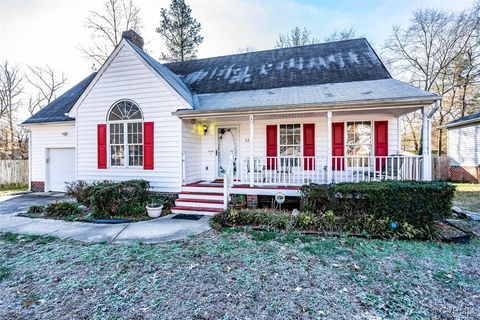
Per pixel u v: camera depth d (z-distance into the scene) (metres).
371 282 3.53
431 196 5.48
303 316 2.78
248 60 12.13
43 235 5.67
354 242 5.07
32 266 4.09
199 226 6.28
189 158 9.25
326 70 9.84
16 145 25.19
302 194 6.77
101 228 6.18
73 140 12.06
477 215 6.96
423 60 20.45
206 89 10.33
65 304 3.04
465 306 2.97
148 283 3.52
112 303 3.05
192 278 3.65
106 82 9.23
